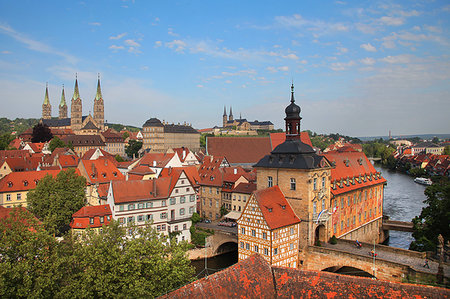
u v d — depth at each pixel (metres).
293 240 72.12
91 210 86.44
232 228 92.25
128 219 87.44
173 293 31.06
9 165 138.62
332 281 32.28
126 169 164.50
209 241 90.50
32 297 40.50
